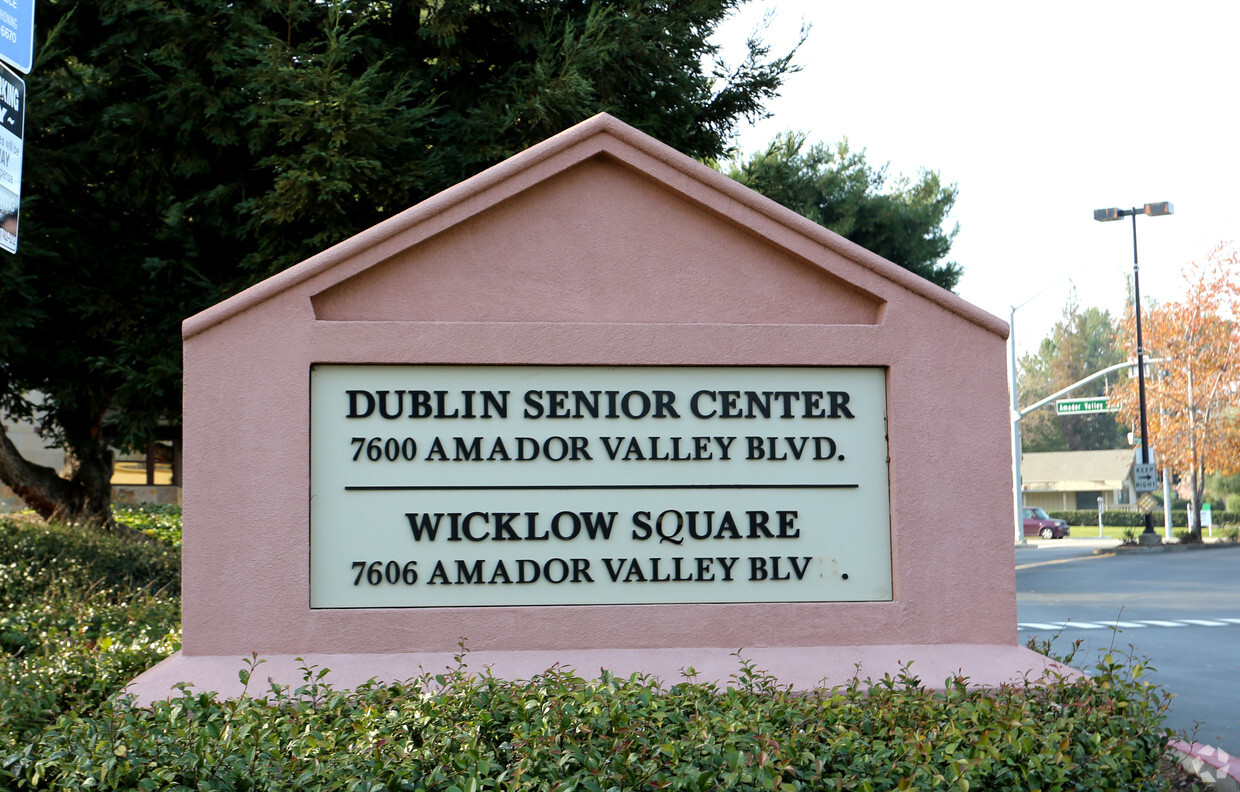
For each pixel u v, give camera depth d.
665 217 6.48
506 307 6.32
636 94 12.74
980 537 6.40
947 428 6.43
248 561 5.96
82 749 4.30
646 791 4.02
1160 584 22.86
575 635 6.12
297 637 5.95
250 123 11.54
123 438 13.45
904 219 26.84
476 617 6.07
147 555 12.91
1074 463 74.69
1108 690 5.77
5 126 5.01
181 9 11.30
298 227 11.54
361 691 5.40
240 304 6.03
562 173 6.42
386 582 6.08
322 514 6.07
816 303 6.54
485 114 11.97
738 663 6.11
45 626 7.95
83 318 12.57
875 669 6.12
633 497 6.27
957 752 4.50
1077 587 22.23
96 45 12.80
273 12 11.88
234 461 6.00
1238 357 39.16
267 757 4.28
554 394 6.27
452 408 6.20
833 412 6.43
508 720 4.82
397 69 12.62
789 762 4.22
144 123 12.00
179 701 5.06
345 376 6.16
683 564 6.26
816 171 26.66
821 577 6.34
